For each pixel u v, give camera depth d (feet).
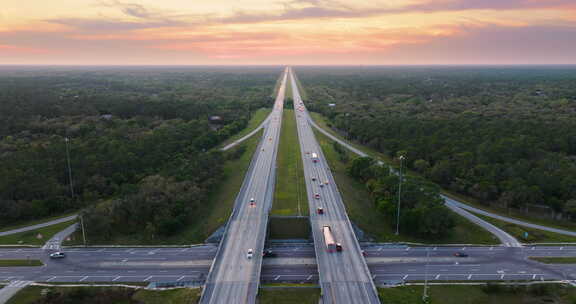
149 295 316.19
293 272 353.92
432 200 441.27
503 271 357.41
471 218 471.62
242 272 321.93
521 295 324.39
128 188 481.05
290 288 317.83
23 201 455.22
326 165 630.74
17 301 309.83
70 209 484.74
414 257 382.22
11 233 423.64
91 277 344.28
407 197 449.48
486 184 508.94
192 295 312.09
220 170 572.51
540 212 481.05
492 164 561.84
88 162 546.67
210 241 409.90
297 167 617.21
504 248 400.47
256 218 425.28
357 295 295.69
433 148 647.15
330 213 447.83
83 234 405.18
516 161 572.92
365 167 568.82
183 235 422.00
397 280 340.18
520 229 437.58
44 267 359.46
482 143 638.12
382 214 465.47
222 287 302.04
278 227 429.38
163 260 374.43
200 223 446.19
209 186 519.60
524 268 362.53
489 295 323.57
